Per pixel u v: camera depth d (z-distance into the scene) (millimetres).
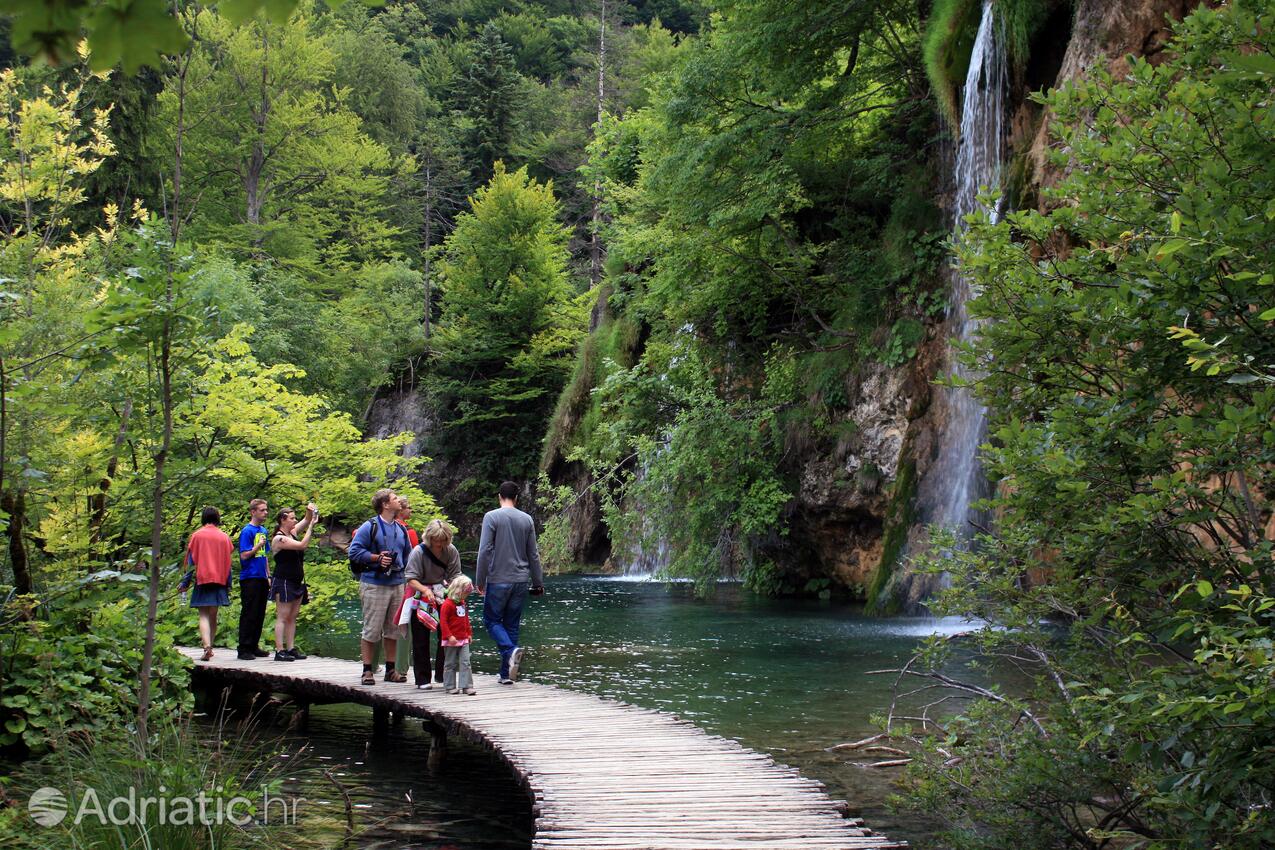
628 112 33156
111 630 8367
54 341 7547
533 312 39500
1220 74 4020
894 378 18938
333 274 44156
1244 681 3199
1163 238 4051
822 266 21625
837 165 21188
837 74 21203
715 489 20047
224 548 10477
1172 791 3652
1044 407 4977
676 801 5555
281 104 41375
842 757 7480
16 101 11352
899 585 17031
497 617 9234
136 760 4680
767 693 10141
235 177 42219
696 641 14352
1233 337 3797
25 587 7414
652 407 22469
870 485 19000
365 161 44031
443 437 39438
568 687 10641
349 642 15117
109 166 25562
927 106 20297
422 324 45531
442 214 54281
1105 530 3959
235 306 29828
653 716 7855
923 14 19844
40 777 5320
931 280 18594
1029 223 4906
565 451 31594
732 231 20328
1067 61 13750
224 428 12578
